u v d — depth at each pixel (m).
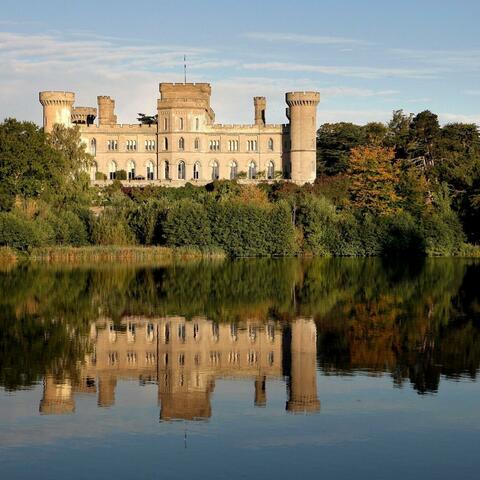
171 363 66.50
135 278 127.12
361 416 52.00
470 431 49.12
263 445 47.06
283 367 64.81
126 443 47.44
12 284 116.12
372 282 123.25
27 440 47.81
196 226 180.75
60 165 186.00
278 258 181.12
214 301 100.81
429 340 74.69
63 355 68.75
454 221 194.25
